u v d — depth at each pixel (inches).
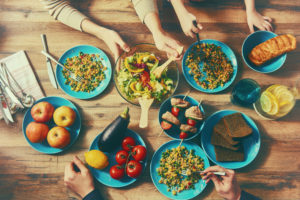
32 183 48.4
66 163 48.9
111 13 52.6
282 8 52.7
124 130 44.7
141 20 50.4
